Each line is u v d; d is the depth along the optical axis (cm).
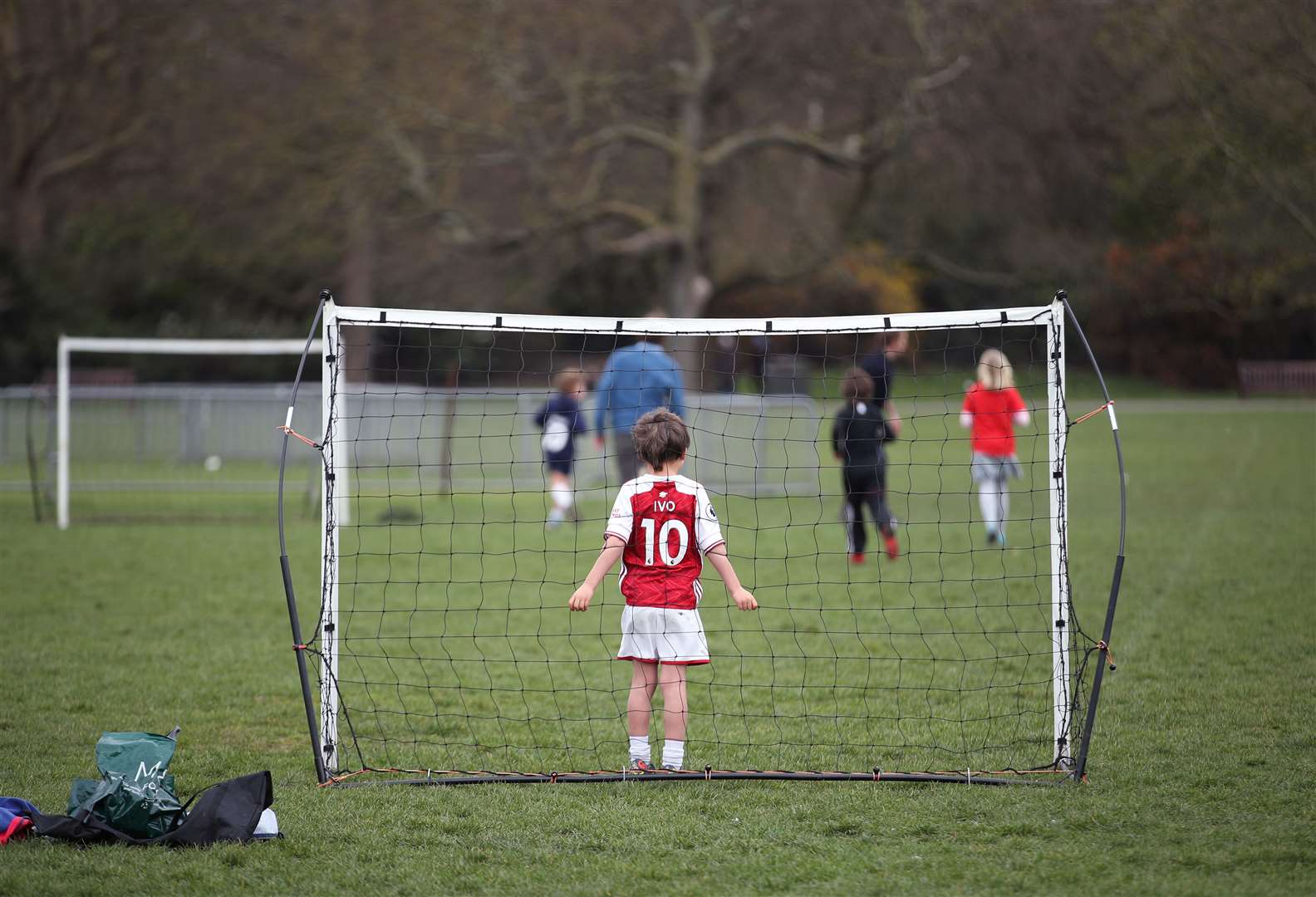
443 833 1040
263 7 6312
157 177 7412
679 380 3117
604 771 1233
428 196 6200
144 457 4012
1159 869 930
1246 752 1238
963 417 2773
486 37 6088
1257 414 6788
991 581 2362
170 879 928
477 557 2777
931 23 5800
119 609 2144
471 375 7400
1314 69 3491
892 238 8038
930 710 1459
